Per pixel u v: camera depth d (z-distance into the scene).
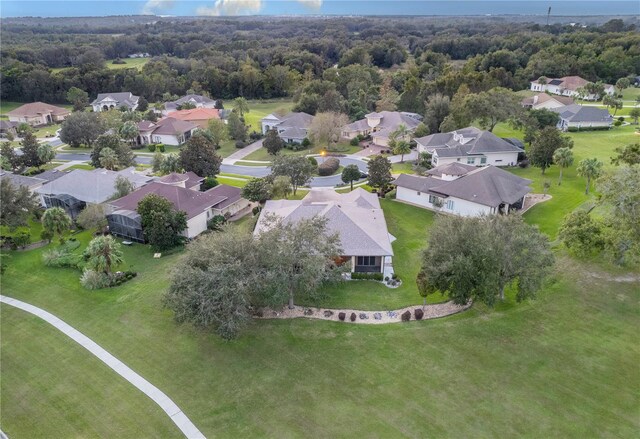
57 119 138.88
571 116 105.06
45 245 55.78
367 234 47.19
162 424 29.08
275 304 35.81
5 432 29.22
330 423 28.36
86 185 67.12
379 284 44.28
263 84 165.62
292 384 31.59
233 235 38.94
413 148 97.75
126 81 161.00
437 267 36.84
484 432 27.27
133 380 32.84
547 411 28.59
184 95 166.12
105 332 38.34
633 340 34.44
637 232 40.62
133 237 56.50
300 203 55.97
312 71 174.75
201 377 32.81
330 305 40.44
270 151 96.38
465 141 84.12
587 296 39.94
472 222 39.09
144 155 101.81
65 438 28.55
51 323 39.91
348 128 108.06
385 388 30.81
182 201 59.28
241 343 35.84
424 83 124.94
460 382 31.03
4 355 36.12
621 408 28.64
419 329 36.50
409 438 27.06
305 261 36.81
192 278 34.78
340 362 33.34
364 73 148.00
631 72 150.25
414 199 65.75
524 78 153.12
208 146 78.12
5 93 156.12
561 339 34.81
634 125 107.12
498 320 37.25
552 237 51.81
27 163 86.75
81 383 32.84
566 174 73.69
